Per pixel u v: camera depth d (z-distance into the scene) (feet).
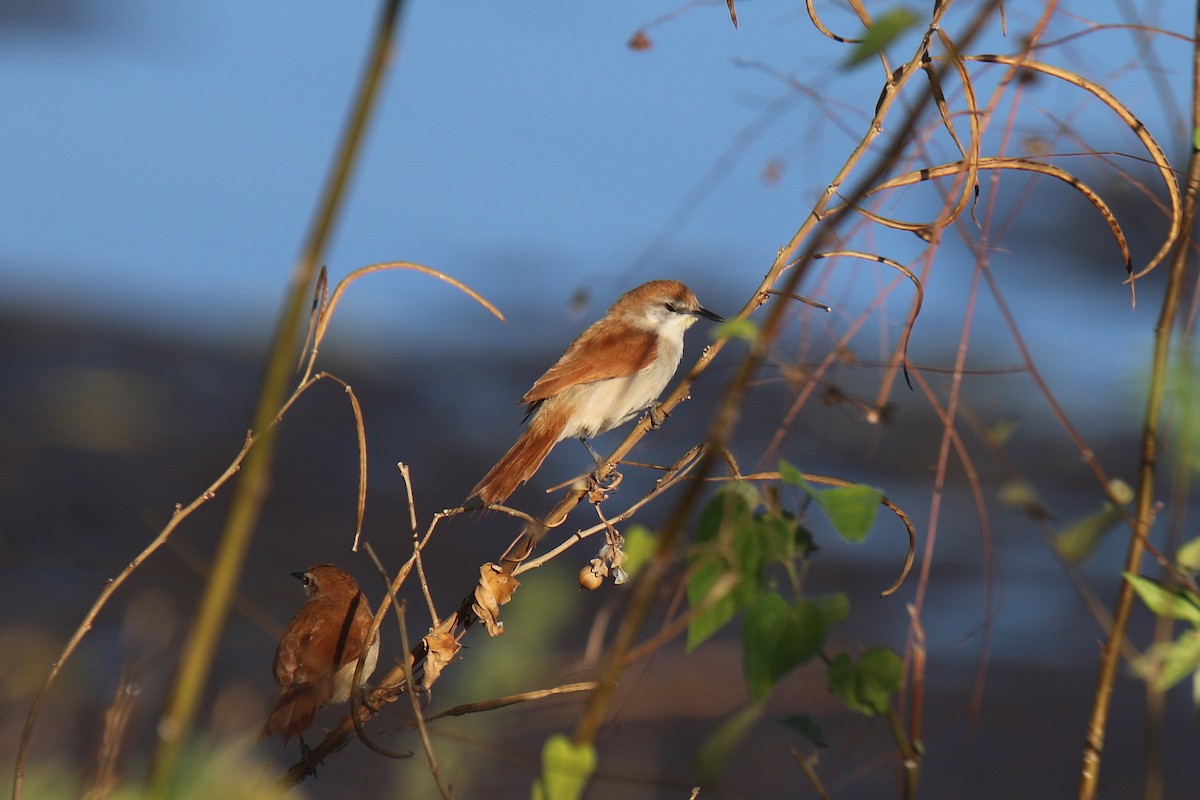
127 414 77.66
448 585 56.24
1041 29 15.78
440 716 16.46
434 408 84.17
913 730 14.42
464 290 15.12
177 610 40.83
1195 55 16.19
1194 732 48.29
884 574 59.93
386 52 10.18
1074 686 50.37
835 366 16.97
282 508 65.10
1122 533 62.75
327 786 35.01
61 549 56.54
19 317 95.71
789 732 42.78
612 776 14.08
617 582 18.74
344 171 10.19
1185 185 16.03
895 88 17.04
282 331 10.37
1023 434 69.26
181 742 10.35
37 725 31.76
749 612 12.57
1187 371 14.94
